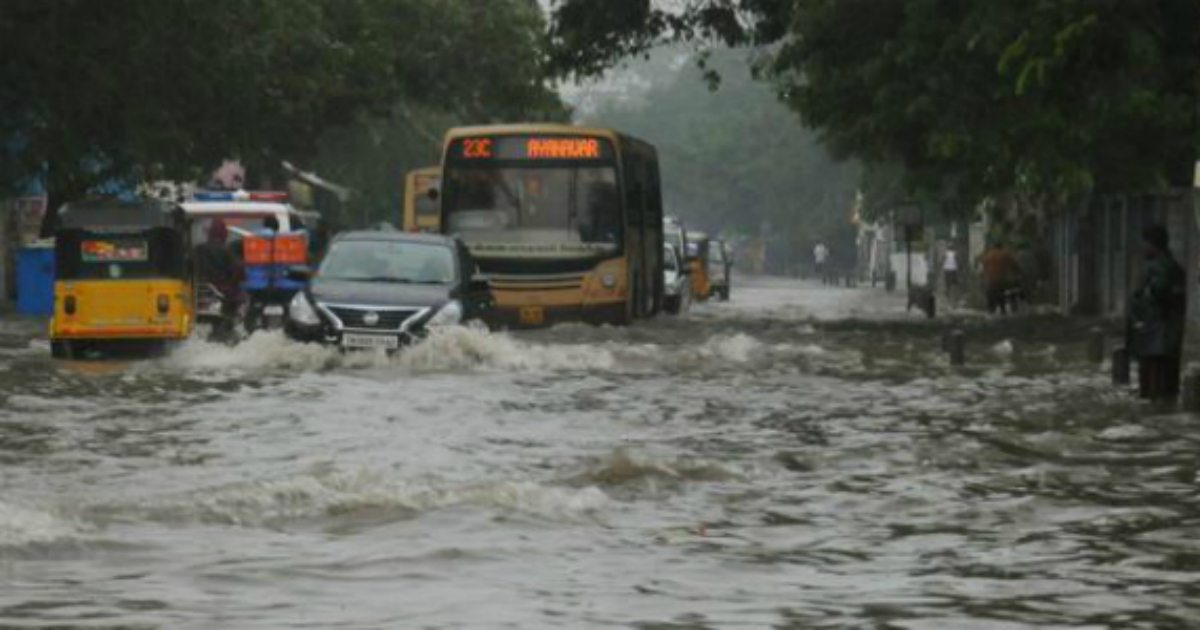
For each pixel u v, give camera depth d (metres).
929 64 79.25
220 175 170.75
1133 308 45.59
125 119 92.69
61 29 89.38
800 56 85.75
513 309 81.75
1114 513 25.61
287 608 18.22
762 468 30.56
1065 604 18.81
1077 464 31.58
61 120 92.38
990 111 78.50
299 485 26.55
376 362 55.56
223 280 70.06
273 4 111.56
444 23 137.00
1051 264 122.44
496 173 82.25
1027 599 19.08
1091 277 105.75
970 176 97.75
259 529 23.41
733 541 22.95
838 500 26.81
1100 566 21.20
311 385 47.66
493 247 81.75
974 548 22.53
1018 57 63.84
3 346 65.56
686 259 119.69
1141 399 45.38
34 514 23.83
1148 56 61.94
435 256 59.56
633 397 45.22
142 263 59.06
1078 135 70.62
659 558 21.56
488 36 138.62
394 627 17.28
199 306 69.62
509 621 17.64
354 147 166.25
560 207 82.19
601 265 82.00
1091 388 49.03
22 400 43.16
